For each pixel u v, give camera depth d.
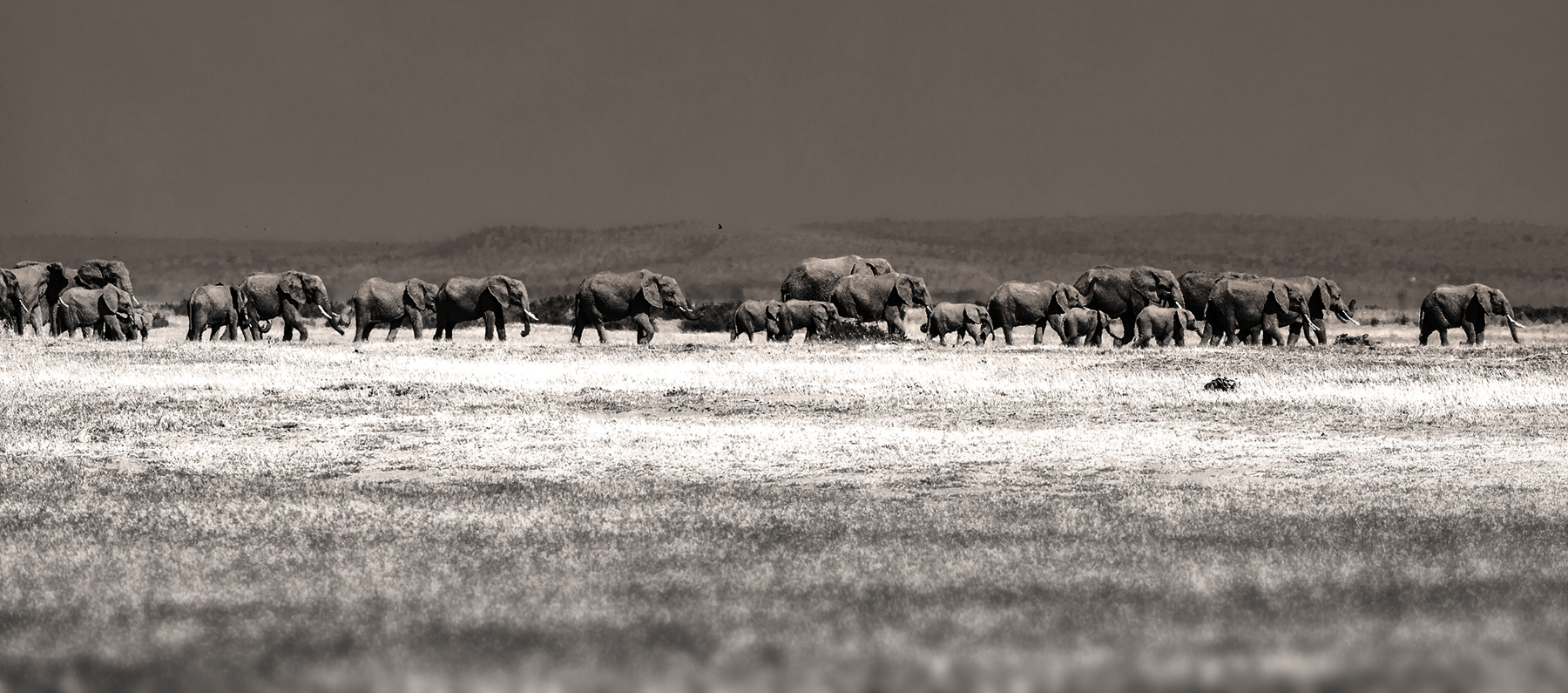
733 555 39.50
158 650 28.80
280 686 26.48
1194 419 78.38
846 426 77.50
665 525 45.00
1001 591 34.34
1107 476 57.91
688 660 27.75
